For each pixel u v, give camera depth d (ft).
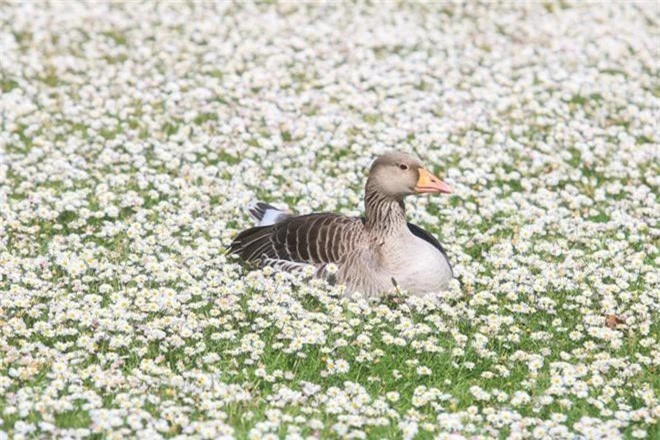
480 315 44.70
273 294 43.93
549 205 57.47
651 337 43.14
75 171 59.00
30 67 78.38
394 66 81.66
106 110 70.64
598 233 53.93
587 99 75.66
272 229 48.88
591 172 63.57
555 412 37.81
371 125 69.26
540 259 50.72
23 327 40.88
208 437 34.12
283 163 62.69
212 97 74.23
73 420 35.14
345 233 46.55
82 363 39.29
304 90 76.59
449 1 99.76
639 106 74.74
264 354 40.88
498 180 62.18
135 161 61.77
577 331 43.09
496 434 35.83
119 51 83.20
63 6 94.94
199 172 60.44
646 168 63.52
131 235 50.72
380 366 40.70
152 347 40.52
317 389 37.65
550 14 96.78
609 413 37.14
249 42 86.58
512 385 39.78
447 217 55.88
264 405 37.35
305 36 88.89
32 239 50.90
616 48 87.35
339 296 45.42
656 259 50.21
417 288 45.44
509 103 73.72
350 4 97.91
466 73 81.05
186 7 95.96
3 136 65.16
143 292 43.60
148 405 36.32
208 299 44.60
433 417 37.06
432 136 66.64
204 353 40.96
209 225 53.31
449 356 41.32
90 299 43.21
